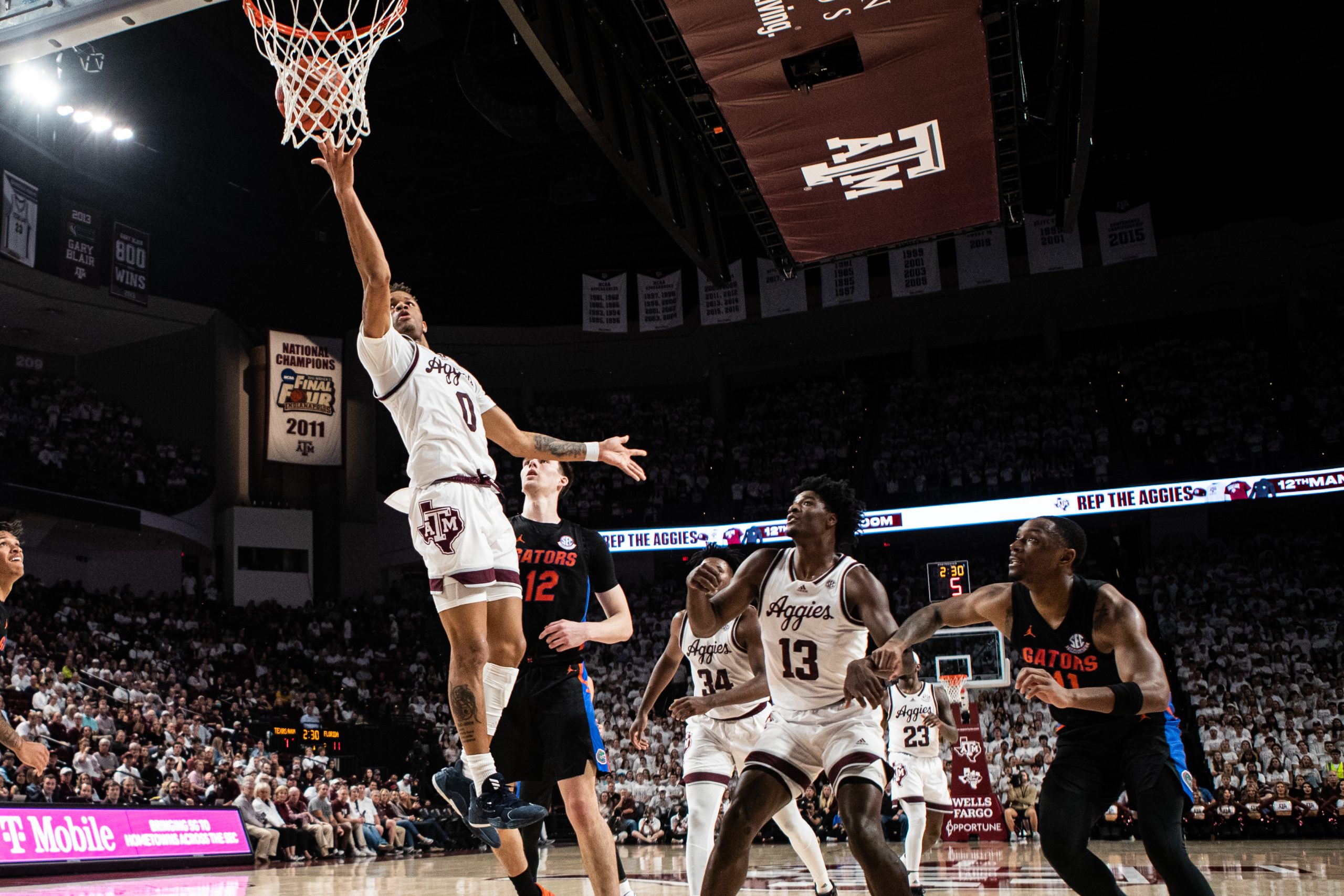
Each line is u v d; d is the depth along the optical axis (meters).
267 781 15.91
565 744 5.00
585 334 32.12
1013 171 13.53
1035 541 4.39
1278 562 24.02
